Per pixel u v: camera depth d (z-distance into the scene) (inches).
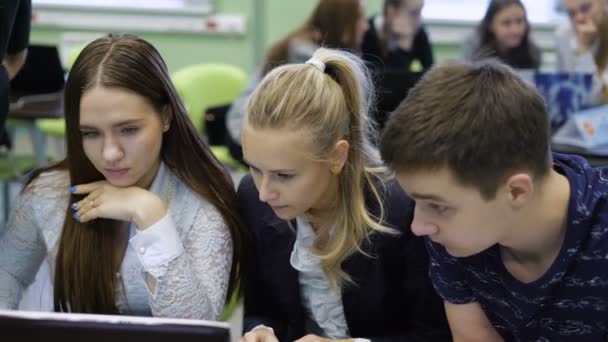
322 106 41.1
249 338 42.6
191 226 47.3
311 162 41.2
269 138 40.2
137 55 43.6
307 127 40.4
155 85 44.2
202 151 48.9
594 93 90.0
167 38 188.1
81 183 47.1
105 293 47.0
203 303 44.1
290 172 41.0
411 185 34.0
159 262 42.9
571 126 87.7
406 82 71.9
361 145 44.8
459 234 34.5
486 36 128.6
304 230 47.3
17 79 130.1
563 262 36.2
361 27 124.6
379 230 45.4
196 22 187.5
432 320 48.5
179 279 43.0
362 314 48.8
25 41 59.3
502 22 125.6
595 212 35.4
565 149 85.4
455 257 40.4
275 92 40.8
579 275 36.6
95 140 43.8
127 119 42.6
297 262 47.8
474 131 32.1
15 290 50.6
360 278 47.4
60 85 132.3
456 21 194.4
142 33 186.9
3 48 51.9
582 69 111.4
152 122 44.1
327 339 44.5
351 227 45.6
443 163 32.2
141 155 43.9
